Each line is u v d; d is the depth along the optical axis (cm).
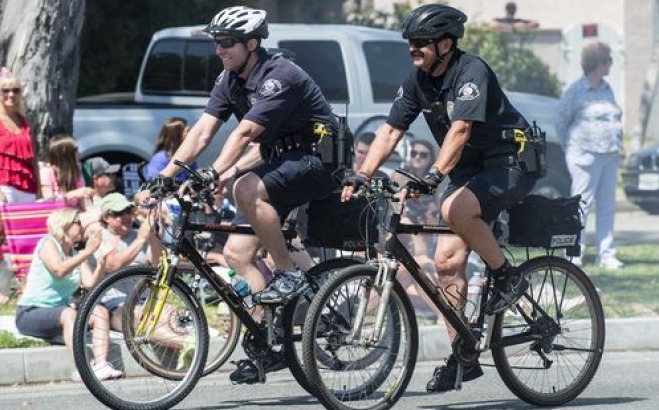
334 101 3997
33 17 3362
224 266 2575
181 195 2019
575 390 2202
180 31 4325
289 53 2169
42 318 2514
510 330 2136
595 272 3656
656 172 5338
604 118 3762
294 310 2100
